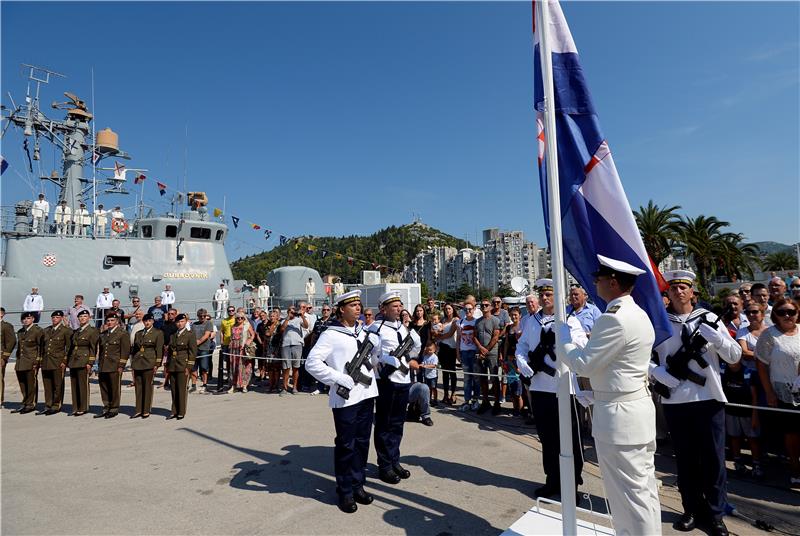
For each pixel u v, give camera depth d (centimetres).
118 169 1753
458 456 530
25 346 862
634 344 270
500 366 763
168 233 1631
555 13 356
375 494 426
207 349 1055
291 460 527
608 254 340
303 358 1012
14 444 623
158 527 364
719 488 344
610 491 276
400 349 472
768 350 452
